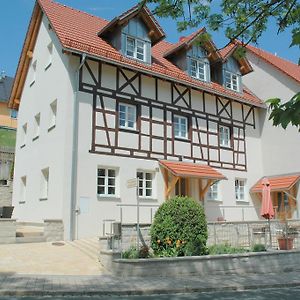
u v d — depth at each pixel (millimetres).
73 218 15391
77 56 16719
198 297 8336
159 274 10305
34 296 8156
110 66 17531
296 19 5789
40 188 18000
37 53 20828
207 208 20031
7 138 34156
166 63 20641
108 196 16547
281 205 22359
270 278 10633
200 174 18344
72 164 15758
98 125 16750
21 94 22828
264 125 23828
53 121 18156
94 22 20469
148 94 18672
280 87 23328
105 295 8391
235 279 10297
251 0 6180
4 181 24781
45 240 14680
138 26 18656
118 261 10297
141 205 17391
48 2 19969
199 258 10766
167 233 11359
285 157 22594
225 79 22469
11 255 12039
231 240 15000
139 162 17781
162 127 18938
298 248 14305
